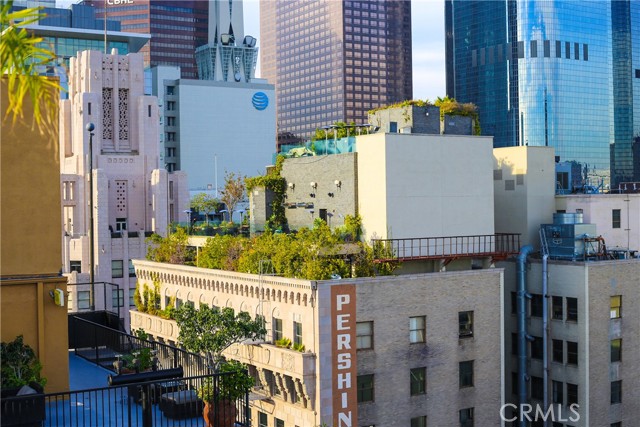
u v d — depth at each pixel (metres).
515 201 79.94
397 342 61.84
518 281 75.19
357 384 60.19
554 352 73.81
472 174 70.62
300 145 77.25
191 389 34.59
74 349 41.78
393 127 76.12
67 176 136.12
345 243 63.59
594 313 71.88
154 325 77.06
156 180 140.75
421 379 63.31
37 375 29.06
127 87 145.12
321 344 58.03
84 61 142.75
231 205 165.75
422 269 67.94
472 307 65.94
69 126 146.75
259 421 64.38
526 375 75.25
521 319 74.94
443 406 64.19
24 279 30.84
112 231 139.25
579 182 116.25
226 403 31.64
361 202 68.38
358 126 78.75
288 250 63.47
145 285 82.25
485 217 71.25
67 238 133.12
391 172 66.25
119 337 39.16
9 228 30.75
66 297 31.59
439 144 68.88
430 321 63.56
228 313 56.72
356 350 59.97
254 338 58.62
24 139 30.78
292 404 60.59
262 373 63.06
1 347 28.36
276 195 77.31
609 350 73.00
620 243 81.88
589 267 71.31
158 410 32.12
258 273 65.19
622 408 73.94
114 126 143.38
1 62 15.70
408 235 67.00
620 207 81.81
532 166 79.38
